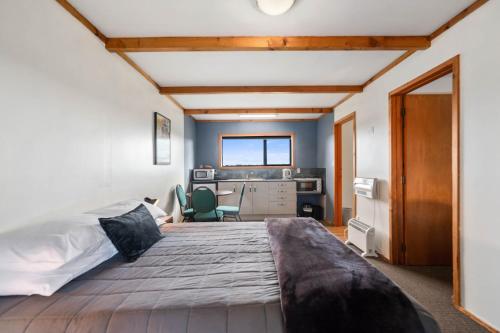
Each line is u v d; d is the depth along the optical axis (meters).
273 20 1.79
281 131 5.56
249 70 2.72
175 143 3.87
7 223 1.17
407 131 2.58
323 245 1.57
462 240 1.71
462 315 1.71
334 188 4.46
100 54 1.90
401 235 2.62
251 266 1.38
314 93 3.41
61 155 1.50
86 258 1.25
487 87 1.53
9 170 1.18
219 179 5.43
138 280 1.21
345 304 0.96
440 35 1.90
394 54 2.35
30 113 1.29
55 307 0.97
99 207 1.87
